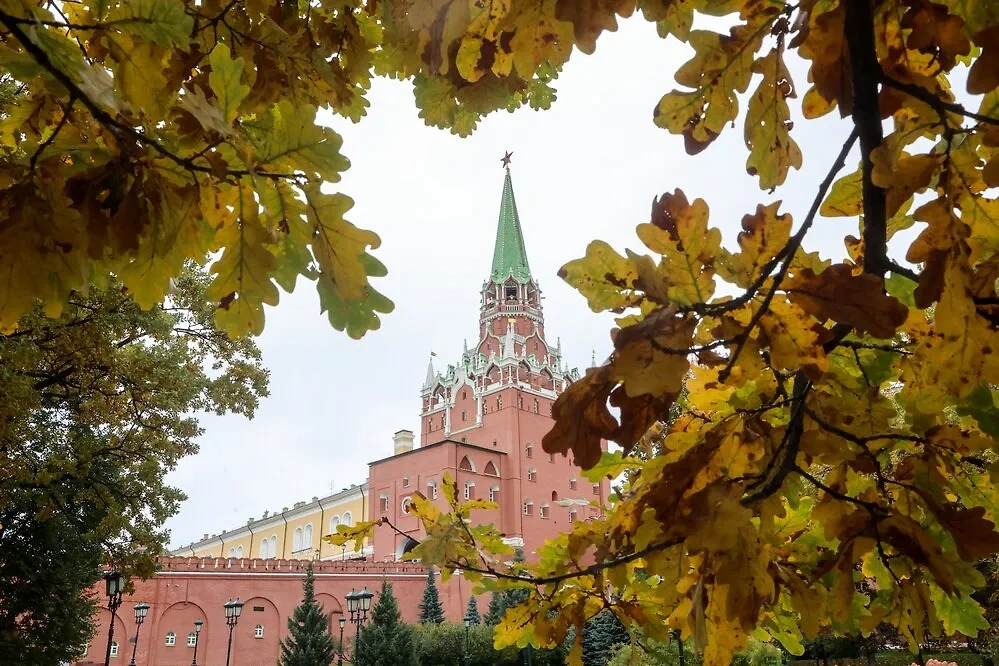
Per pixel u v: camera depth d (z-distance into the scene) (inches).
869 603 86.3
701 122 71.4
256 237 69.7
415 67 91.4
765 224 51.7
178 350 661.9
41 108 74.3
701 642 62.4
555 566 102.3
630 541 88.3
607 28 57.4
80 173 63.2
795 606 79.2
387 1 91.3
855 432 71.6
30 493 583.2
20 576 672.4
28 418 529.7
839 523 71.2
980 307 53.3
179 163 61.8
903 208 72.1
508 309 2581.2
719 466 66.7
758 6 66.4
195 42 84.8
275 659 1461.6
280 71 95.8
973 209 56.0
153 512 690.2
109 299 523.5
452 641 1295.5
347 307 73.9
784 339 52.8
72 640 713.0
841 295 51.2
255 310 73.2
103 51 67.9
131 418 652.7
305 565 1557.6
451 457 2028.8
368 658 1104.2
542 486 2209.6
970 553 65.7
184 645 1382.9
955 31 57.2
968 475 74.7
